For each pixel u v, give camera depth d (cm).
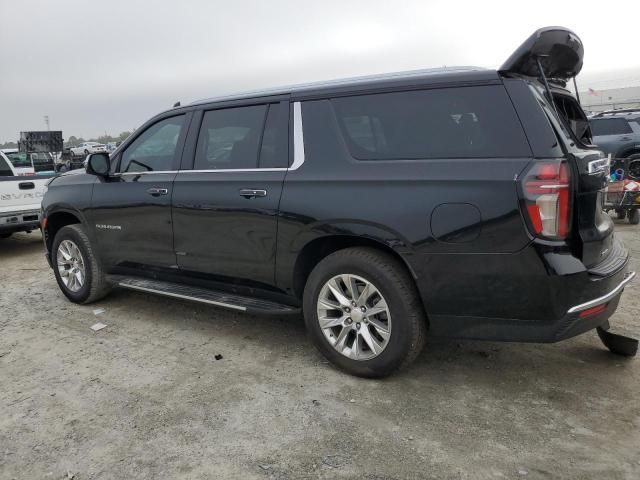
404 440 275
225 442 278
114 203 462
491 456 259
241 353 391
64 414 311
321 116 349
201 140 414
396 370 327
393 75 340
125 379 354
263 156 373
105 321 470
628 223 883
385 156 321
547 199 272
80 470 259
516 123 285
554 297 277
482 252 286
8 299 551
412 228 301
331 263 334
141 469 258
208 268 405
